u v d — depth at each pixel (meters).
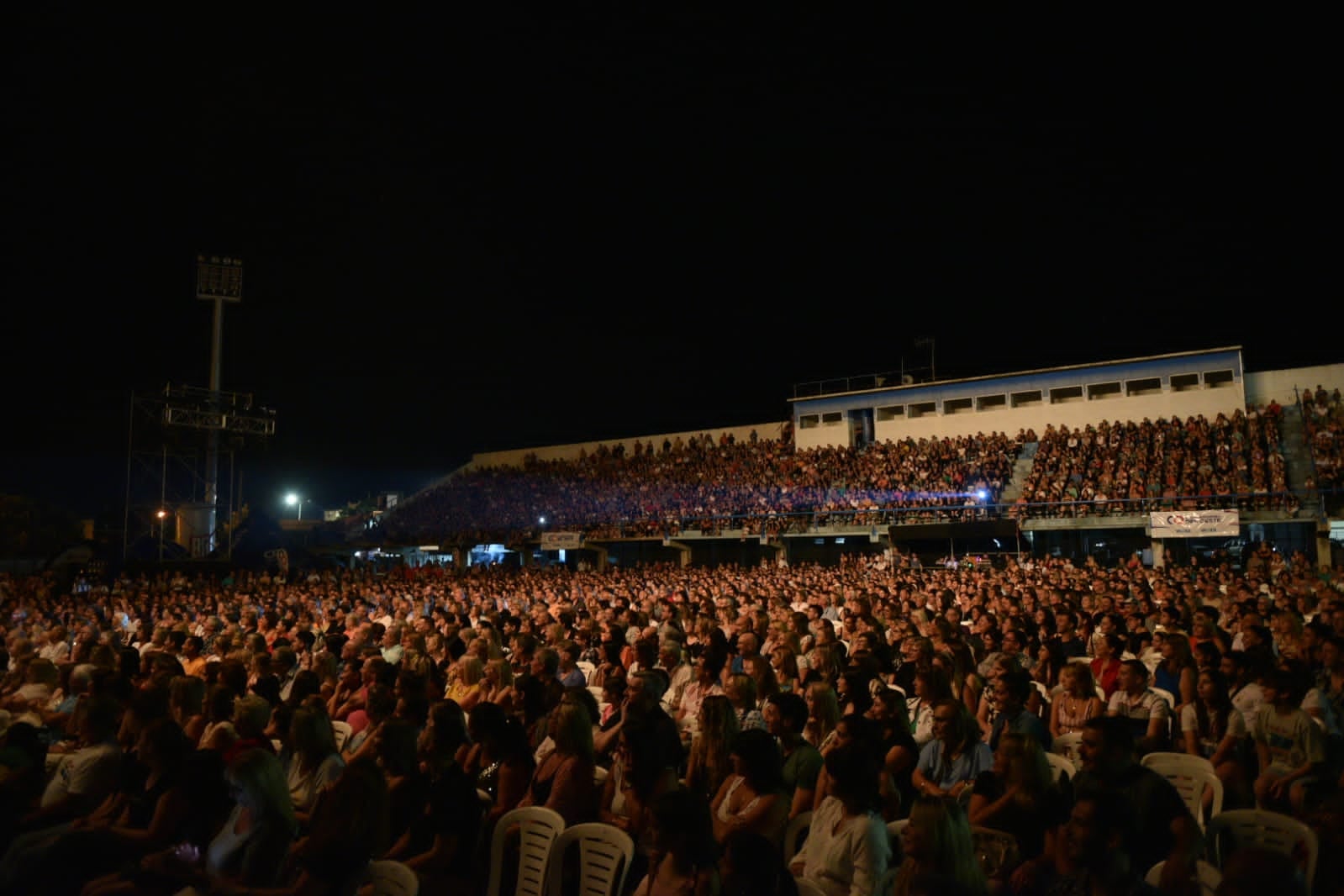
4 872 5.78
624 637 11.21
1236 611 12.62
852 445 43.81
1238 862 2.60
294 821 4.96
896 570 28.47
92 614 18.19
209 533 42.03
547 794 6.02
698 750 6.36
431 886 5.27
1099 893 3.86
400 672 8.47
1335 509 27.88
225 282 45.81
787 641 9.16
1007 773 5.26
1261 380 36.31
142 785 6.34
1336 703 7.56
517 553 49.94
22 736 6.61
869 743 5.37
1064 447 36.38
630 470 49.44
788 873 3.86
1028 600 14.92
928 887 3.26
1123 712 7.56
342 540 55.25
